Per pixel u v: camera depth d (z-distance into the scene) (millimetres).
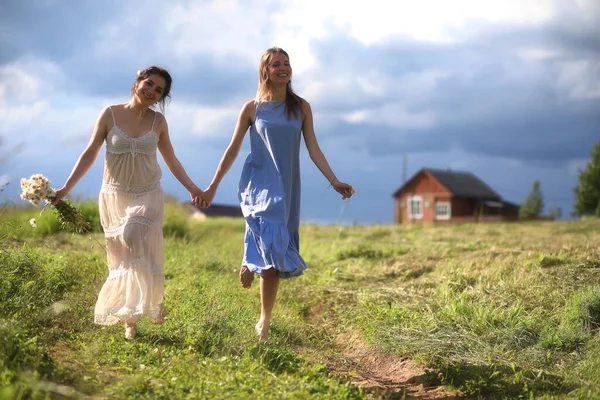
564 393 4621
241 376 4375
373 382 5137
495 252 10258
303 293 8695
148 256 5195
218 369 4551
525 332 5949
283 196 5570
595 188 47000
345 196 5809
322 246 14273
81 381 4090
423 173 57188
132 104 5348
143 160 5293
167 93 5414
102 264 7871
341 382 4895
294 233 5773
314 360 5582
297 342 6441
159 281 5246
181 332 5555
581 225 21328
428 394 4820
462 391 4789
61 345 4961
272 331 6301
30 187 5105
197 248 11531
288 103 5664
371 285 8914
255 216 5547
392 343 6016
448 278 8367
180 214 15781
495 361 5367
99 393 3955
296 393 4184
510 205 59969
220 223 21688
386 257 11875
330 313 7691
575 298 6379
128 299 5078
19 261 6594
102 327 5520
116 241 5230
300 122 5695
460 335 5992
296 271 5570
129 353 4855
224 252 11680
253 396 4062
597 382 4754
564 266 8070
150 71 5281
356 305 7781
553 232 18094
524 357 5445
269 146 5605
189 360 4754
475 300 7203
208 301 6789
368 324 6688
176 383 4164
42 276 6480
